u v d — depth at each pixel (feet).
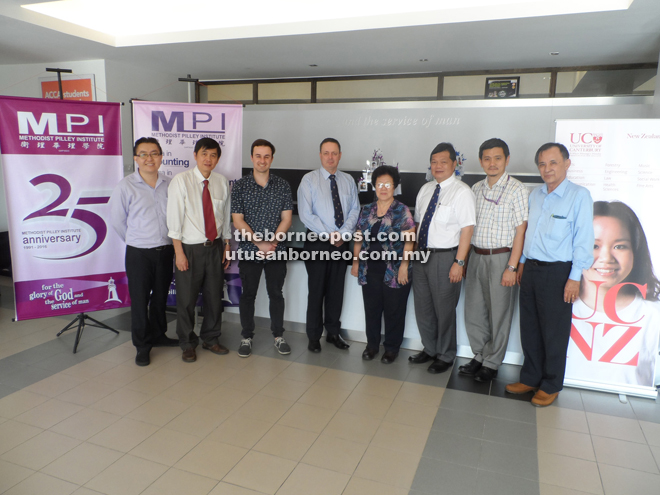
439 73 20.61
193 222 10.67
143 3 15.83
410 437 8.10
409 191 21.13
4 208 20.12
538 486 6.86
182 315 10.99
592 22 12.98
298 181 22.76
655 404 9.40
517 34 14.37
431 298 10.84
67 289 11.79
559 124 9.52
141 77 20.74
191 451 7.57
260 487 6.75
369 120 21.38
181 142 12.62
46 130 11.01
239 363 11.01
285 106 22.53
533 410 9.09
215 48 16.80
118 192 10.53
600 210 9.48
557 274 9.04
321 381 10.17
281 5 14.79
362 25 13.97
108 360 11.07
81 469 7.08
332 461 7.38
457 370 10.85
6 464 7.16
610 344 9.73
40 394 9.37
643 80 18.33
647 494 6.72
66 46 16.71
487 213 9.84
